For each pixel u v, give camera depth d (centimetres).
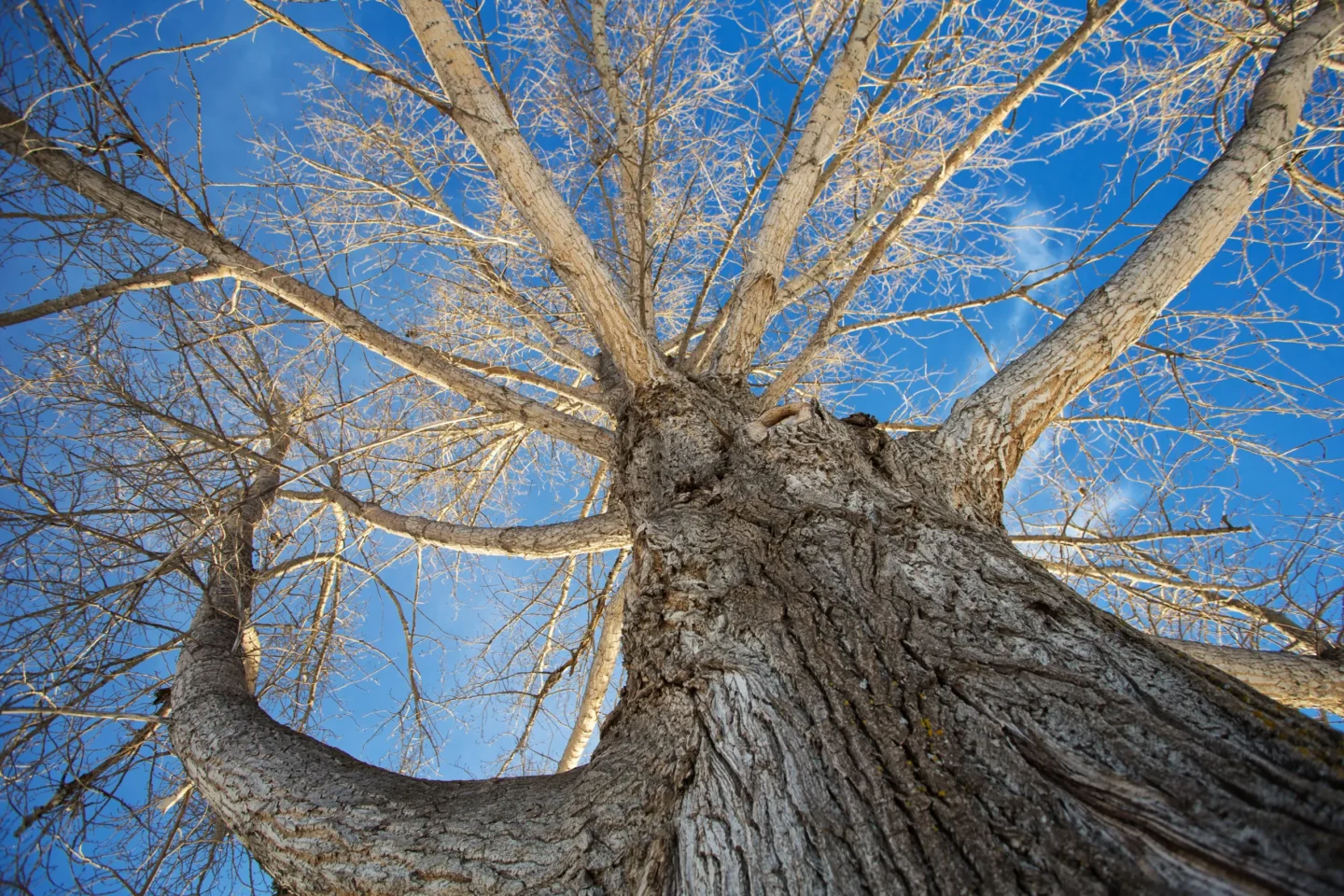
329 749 227
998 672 161
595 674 465
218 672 274
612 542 354
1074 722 144
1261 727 133
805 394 527
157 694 303
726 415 314
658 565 229
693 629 207
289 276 355
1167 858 115
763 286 375
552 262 305
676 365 390
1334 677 281
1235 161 283
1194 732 135
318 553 390
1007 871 124
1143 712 142
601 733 219
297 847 179
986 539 210
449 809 181
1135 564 400
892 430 476
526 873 158
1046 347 277
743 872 145
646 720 199
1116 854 119
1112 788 129
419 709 381
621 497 314
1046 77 367
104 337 317
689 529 237
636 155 455
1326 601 312
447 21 294
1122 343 273
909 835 136
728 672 189
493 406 374
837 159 455
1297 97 295
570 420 371
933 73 436
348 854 172
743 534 231
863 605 191
